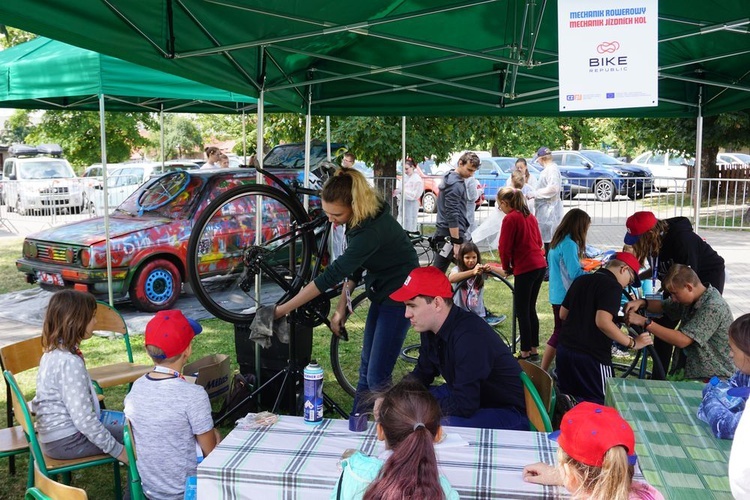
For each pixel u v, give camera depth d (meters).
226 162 12.18
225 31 4.25
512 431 3.10
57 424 3.53
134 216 8.98
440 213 8.66
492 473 2.65
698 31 4.41
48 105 9.43
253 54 5.06
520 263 6.53
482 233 12.70
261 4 4.02
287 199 4.90
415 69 6.35
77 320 3.56
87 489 4.30
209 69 4.55
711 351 4.52
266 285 9.58
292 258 5.02
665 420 3.27
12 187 17.25
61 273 8.17
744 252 13.07
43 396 3.55
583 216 5.82
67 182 16.75
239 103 10.63
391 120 13.16
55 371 3.52
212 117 23.97
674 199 15.37
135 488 3.13
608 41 3.58
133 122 25.88
